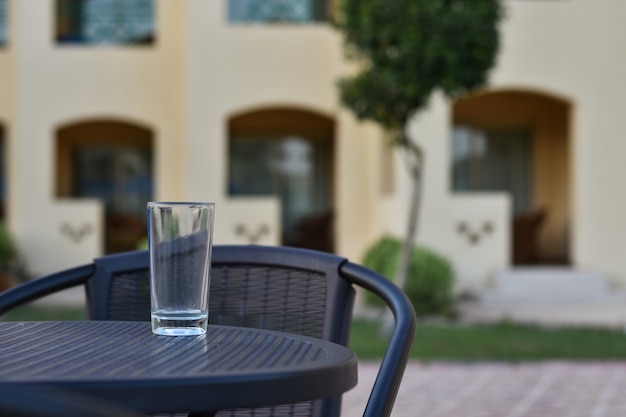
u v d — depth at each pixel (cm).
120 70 1511
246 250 246
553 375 698
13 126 1502
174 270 179
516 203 1562
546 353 796
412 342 196
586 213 1326
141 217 1662
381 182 1408
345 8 908
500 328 979
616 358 777
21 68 1485
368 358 763
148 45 1541
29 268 1462
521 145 1564
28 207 1471
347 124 1437
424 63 862
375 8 877
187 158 1427
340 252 1435
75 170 1684
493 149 1560
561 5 1343
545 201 1552
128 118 1510
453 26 862
